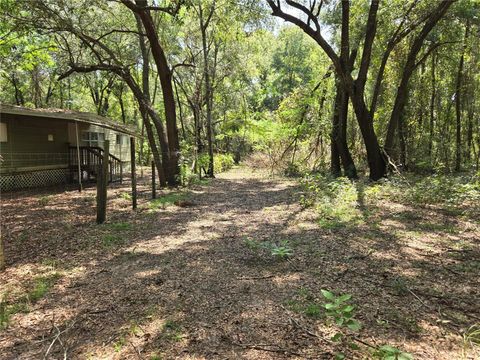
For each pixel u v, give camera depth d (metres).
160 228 6.97
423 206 8.38
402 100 14.24
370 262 4.63
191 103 20.14
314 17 11.62
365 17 13.02
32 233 6.63
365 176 15.01
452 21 13.62
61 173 15.08
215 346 2.79
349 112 18.56
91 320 3.28
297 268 4.48
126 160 22.50
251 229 6.75
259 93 23.45
